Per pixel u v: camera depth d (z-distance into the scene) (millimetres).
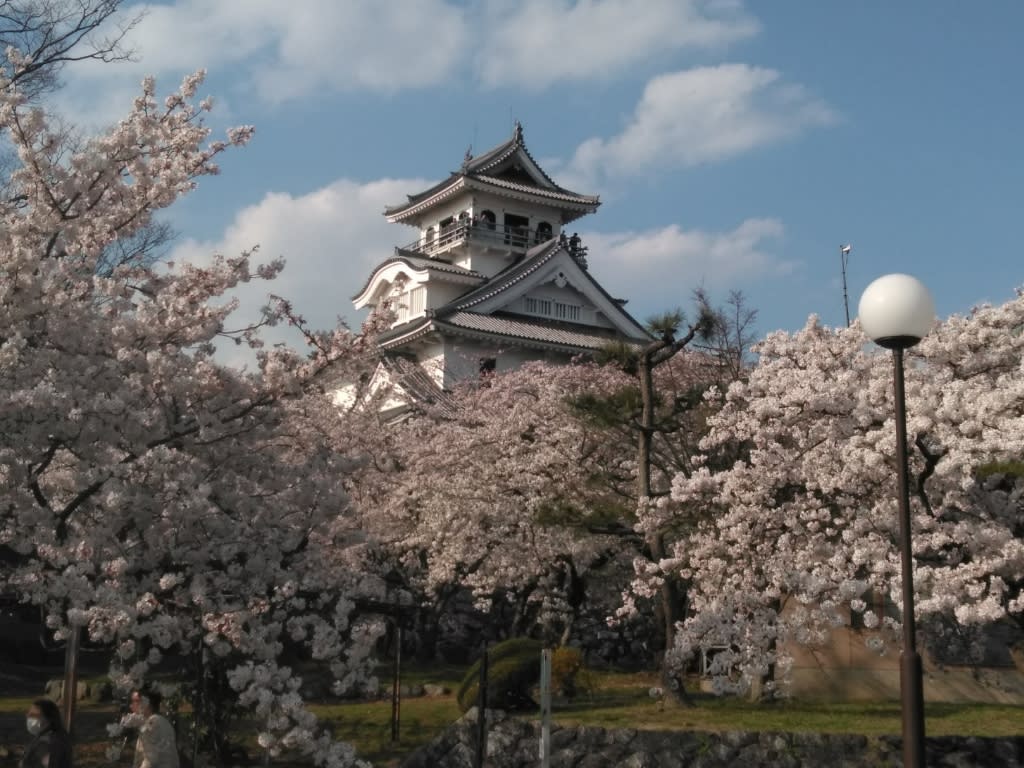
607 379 26781
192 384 10391
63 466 10898
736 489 13242
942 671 17172
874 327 8469
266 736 9922
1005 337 12766
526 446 22156
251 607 10602
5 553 13219
